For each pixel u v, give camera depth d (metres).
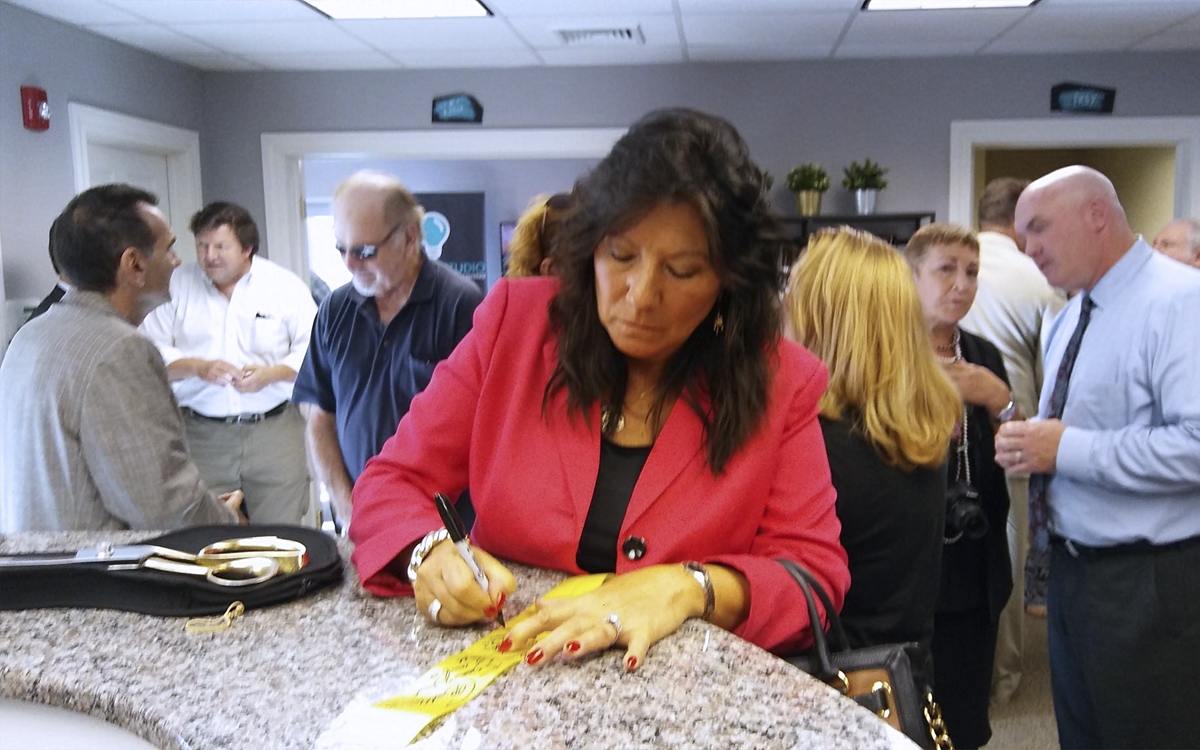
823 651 0.86
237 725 0.63
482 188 6.18
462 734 0.61
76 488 1.69
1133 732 1.88
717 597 0.80
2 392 1.77
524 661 0.72
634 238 0.80
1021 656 2.94
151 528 1.71
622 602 0.75
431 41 3.86
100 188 1.87
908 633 1.32
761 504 0.91
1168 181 5.12
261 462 3.45
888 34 3.81
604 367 0.90
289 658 0.75
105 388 1.67
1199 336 1.75
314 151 4.48
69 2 3.16
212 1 3.21
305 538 1.04
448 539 0.84
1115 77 4.17
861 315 1.34
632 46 3.98
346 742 0.61
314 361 2.32
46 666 0.74
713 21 3.57
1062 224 1.92
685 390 0.90
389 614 0.84
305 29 3.63
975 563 1.92
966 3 3.35
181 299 3.44
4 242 3.09
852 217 4.09
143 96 3.96
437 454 0.96
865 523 1.29
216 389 3.39
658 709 0.64
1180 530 1.81
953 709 1.92
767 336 0.89
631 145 0.81
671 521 0.88
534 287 0.99
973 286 2.17
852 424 1.31
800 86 4.31
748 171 0.83
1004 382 2.22
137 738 0.70
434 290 2.16
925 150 4.29
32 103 3.20
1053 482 2.02
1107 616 1.90
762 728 0.62
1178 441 1.73
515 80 4.40
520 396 0.93
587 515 0.91
